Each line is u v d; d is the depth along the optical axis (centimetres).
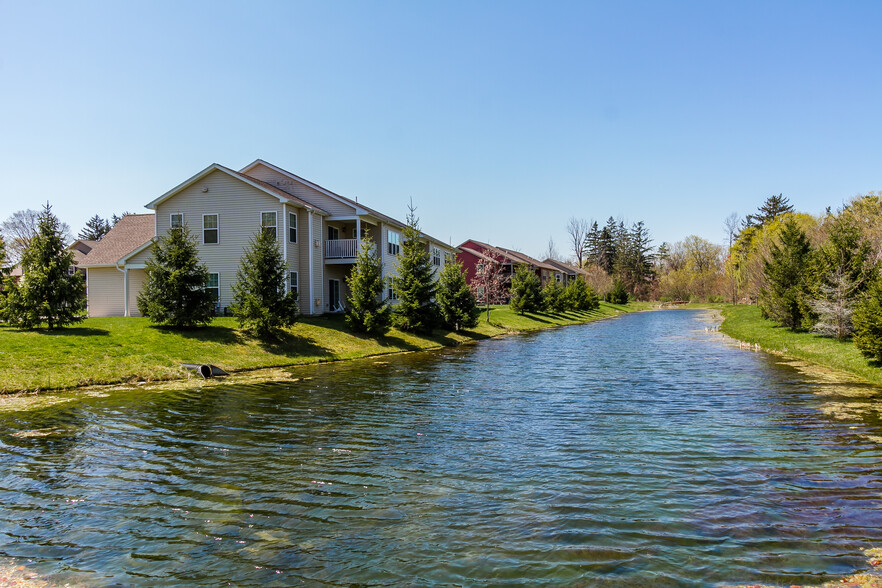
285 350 2166
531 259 7906
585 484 747
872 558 532
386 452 900
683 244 11512
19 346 1673
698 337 3228
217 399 1351
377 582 499
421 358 2289
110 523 629
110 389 1491
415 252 3033
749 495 701
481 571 517
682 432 1017
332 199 3152
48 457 874
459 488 735
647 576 505
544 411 1212
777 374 1692
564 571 515
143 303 2195
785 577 498
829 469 798
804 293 2695
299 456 879
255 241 2505
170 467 826
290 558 544
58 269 1984
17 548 570
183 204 2898
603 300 8975
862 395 1336
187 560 541
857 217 3962
